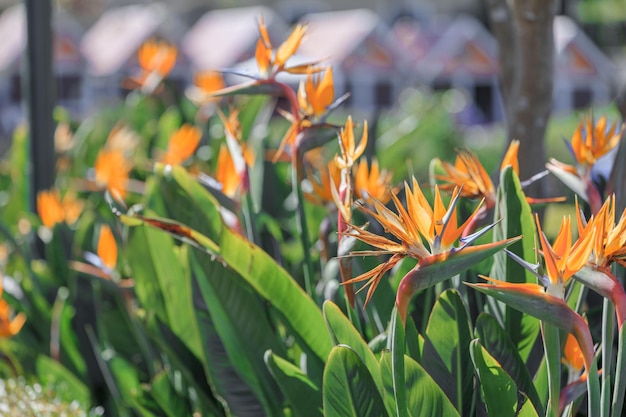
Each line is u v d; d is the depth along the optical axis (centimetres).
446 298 273
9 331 355
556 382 256
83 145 635
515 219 281
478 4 3341
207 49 2380
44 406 336
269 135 493
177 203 320
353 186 305
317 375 293
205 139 530
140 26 2438
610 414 259
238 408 302
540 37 336
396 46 2488
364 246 290
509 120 348
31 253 469
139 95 693
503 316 287
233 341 298
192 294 302
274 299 290
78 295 378
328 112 296
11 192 609
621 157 294
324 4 3516
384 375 266
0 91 2317
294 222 432
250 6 3559
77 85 2481
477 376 274
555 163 290
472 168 287
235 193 324
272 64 294
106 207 488
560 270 244
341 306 312
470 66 2605
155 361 341
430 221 248
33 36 496
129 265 327
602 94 2419
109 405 376
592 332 315
